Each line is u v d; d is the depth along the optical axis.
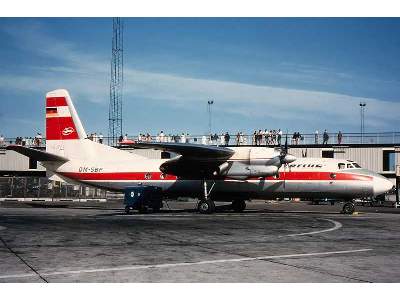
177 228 18.75
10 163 54.69
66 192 49.12
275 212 30.64
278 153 27.80
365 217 25.33
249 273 9.58
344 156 48.94
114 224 20.47
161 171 29.62
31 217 24.62
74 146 32.66
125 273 9.55
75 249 12.84
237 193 29.81
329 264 10.60
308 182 28.55
